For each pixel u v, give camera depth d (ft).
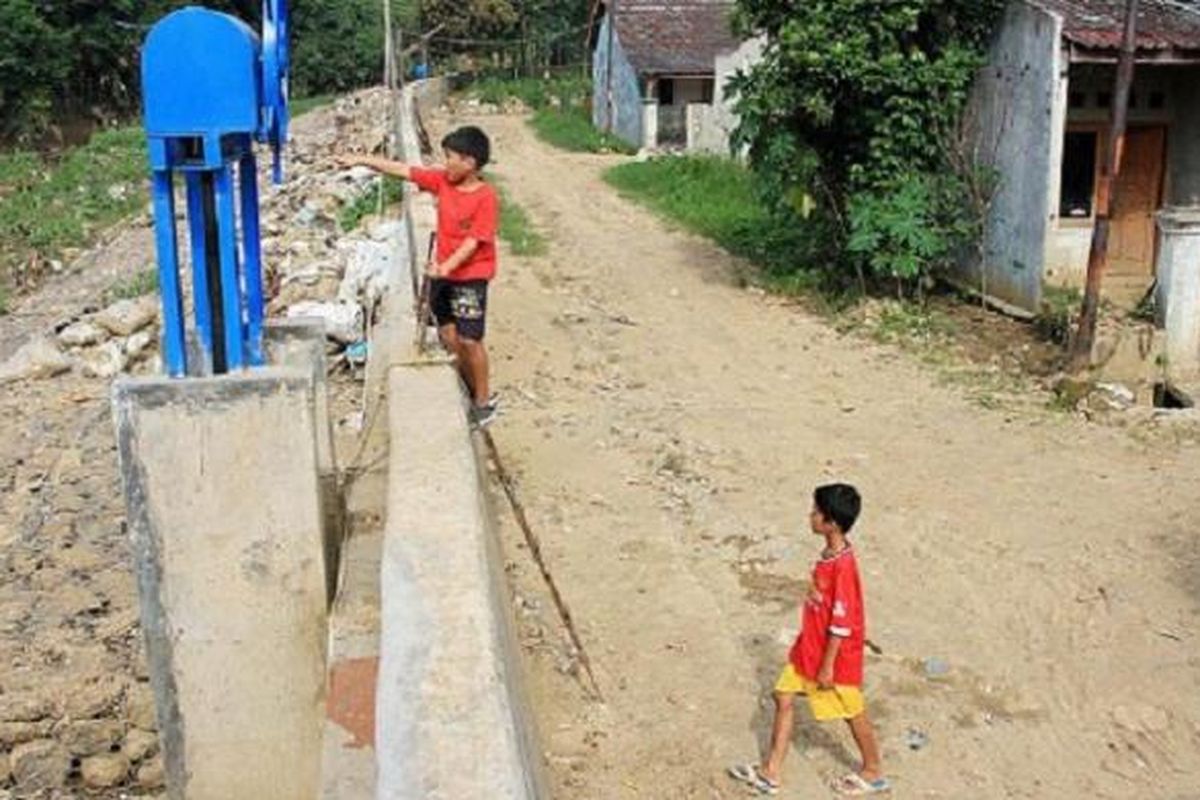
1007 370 39.29
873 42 46.24
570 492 28.73
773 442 32.32
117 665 25.99
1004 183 46.50
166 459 16.60
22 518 34.40
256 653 17.39
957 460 31.09
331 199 69.41
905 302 47.47
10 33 120.88
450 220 24.30
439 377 20.88
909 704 20.20
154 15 138.72
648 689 20.48
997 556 25.54
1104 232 37.32
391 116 80.33
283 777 17.93
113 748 23.80
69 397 44.47
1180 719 19.84
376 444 22.40
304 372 16.66
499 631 12.41
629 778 18.10
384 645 11.16
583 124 129.70
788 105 47.29
